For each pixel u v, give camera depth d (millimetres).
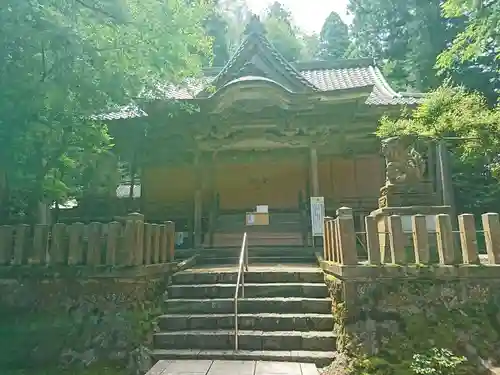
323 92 12188
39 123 6820
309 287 7336
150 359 5957
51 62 6852
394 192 7902
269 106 12445
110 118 12914
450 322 5879
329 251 7805
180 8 8453
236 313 6227
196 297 7512
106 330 6270
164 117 12484
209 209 14023
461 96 8336
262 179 14852
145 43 7852
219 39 28172
